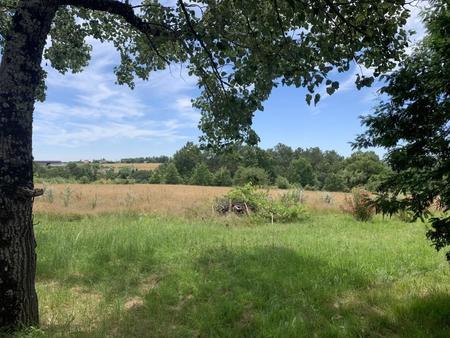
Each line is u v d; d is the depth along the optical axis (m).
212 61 4.84
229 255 8.17
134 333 4.45
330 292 5.87
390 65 4.65
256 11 4.50
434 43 4.01
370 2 4.25
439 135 4.16
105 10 4.72
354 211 16.72
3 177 4.01
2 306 4.05
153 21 5.19
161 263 7.58
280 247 9.11
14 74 4.04
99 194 22.22
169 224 12.81
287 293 5.85
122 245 8.56
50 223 12.93
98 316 4.91
